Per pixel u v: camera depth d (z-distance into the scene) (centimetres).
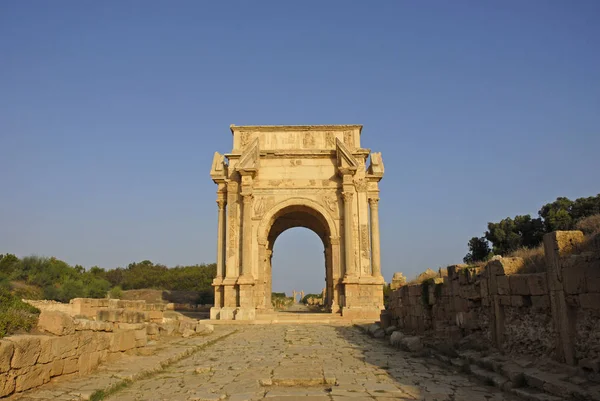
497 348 1623
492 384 1341
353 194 4338
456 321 2006
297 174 4416
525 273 1556
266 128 4556
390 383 1383
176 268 10050
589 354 1173
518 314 1529
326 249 4900
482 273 1772
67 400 1152
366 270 4241
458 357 1750
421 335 2345
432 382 1395
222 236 4428
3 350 1106
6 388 1113
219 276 4319
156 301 6662
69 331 1420
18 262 5859
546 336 1362
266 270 4966
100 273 9719
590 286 1172
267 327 3438
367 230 4309
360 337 2733
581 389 1079
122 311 2316
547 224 4850
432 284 2289
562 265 1270
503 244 5328
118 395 1283
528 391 1188
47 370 1280
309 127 4538
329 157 4441
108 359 1664
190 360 1923
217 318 4153
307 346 2305
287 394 1269
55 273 6134
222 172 4512
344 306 4109
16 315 1340
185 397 1243
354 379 1447
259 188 4391
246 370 1639
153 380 1505
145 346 2009
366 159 4512
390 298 3130
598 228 1393
